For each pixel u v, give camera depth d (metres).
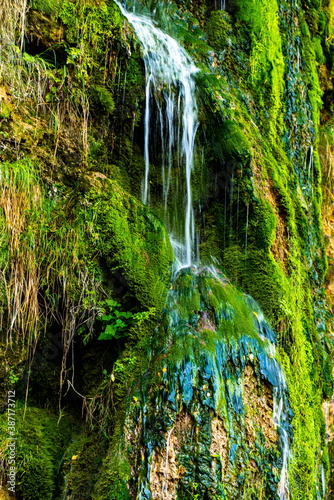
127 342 3.08
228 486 2.66
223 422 2.76
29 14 3.22
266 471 2.88
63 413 3.29
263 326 3.56
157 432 2.65
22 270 2.93
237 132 3.98
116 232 3.16
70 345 3.25
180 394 2.72
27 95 3.15
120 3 4.38
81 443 3.05
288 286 4.04
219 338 3.04
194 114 4.14
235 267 3.90
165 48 4.12
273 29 5.30
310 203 5.50
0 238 2.84
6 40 3.06
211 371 2.82
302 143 5.61
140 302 3.17
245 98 4.75
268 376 3.12
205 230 4.11
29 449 3.01
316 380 4.48
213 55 4.61
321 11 6.66
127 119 3.80
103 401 3.02
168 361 2.82
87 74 3.47
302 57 5.99
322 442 4.29
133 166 3.97
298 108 5.65
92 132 3.62
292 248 4.38
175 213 4.13
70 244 3.10
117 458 2.67
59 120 3.31
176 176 4.14
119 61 3.62
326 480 4.19
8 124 3.04
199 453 2.64
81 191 3.27
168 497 2.55
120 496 2.55
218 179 4.08
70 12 3.38
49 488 2.95
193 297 3.26
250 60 4.92
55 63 3.39
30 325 2.99
